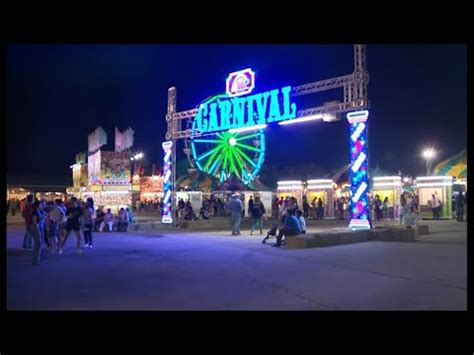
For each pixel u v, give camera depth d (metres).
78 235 13.81
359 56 16.80
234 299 7.20
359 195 16.28
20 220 34.06
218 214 36.25
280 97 19.16
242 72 20.88
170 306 6.80
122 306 6.81
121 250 14.20
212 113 22.70
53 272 9.99
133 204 48.34
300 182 36.91
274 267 10.34
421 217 29.94
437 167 35.72
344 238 14.62
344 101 17.08
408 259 10.97
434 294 7.27
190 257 12.34
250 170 30.27
